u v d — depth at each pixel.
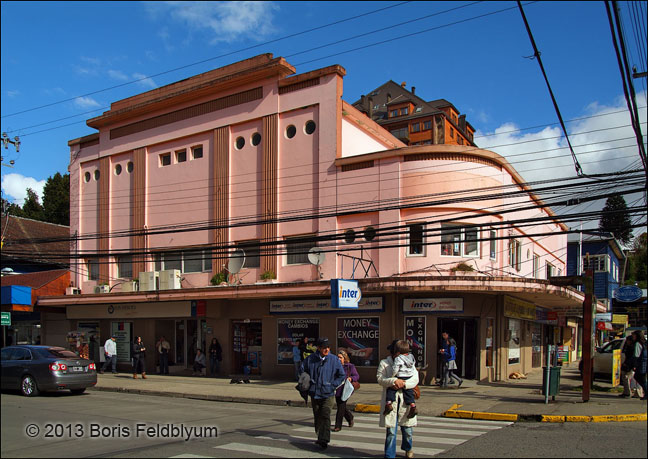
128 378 23.12
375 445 9.68
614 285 47.06
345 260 21.30
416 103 71.25
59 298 27.86
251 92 24.50
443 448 9.20
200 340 25.39
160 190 27.20
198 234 25.55
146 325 26.70
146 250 27.25
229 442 9.86
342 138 23.23
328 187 21.94
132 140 28.53
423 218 20.17
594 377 21.55
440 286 18.31
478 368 20.14
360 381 20.55
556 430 10.89
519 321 24.62
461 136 75.31
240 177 24.47
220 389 18.89
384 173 20.81
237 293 22.08
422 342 19.77
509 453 8.69
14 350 17.05
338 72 22.27
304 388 9.42
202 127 25.89
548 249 32.62
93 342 28.03
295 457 8.63
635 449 8.81
